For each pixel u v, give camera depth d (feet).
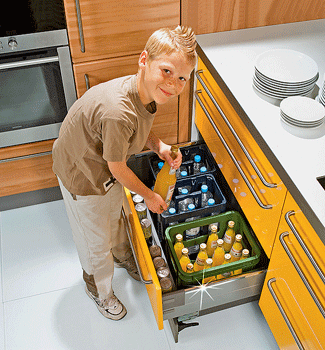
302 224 4.41
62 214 8.05
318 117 4.86
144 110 4.48
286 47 6.11
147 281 5.49
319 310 4.45
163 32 4.04
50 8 5.64
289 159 4.54
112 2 5.67
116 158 4.43
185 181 6.69
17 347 6.37
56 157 5.08
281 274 5.23
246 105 5.19
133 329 6.55
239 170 5.67
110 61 6.29
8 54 6.00
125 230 6.59
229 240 6.41
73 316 6.70
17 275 7.18
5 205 8.02
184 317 6.31
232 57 5.92
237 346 6.33
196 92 6.67
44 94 6.61
